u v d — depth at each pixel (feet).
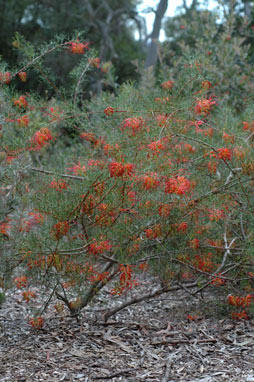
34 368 10.07
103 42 47.09
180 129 12.50
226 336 12.02
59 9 45.06
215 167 12.91
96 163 11.50
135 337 11.91
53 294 12.50
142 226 11.46
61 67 36.01
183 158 12.70
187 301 14.66
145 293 15.30
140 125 11.82
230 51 23.73
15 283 11.73
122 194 10.66
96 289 12.30
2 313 13.30
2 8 42.37
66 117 13.47
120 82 49.39
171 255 12.01
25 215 10.41
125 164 10.21
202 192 12.69
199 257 12.94
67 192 11.38
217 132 14.24
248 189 12.80
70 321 12.85
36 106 13.56
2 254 10.25
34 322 11.81
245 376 9.88
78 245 11.56
